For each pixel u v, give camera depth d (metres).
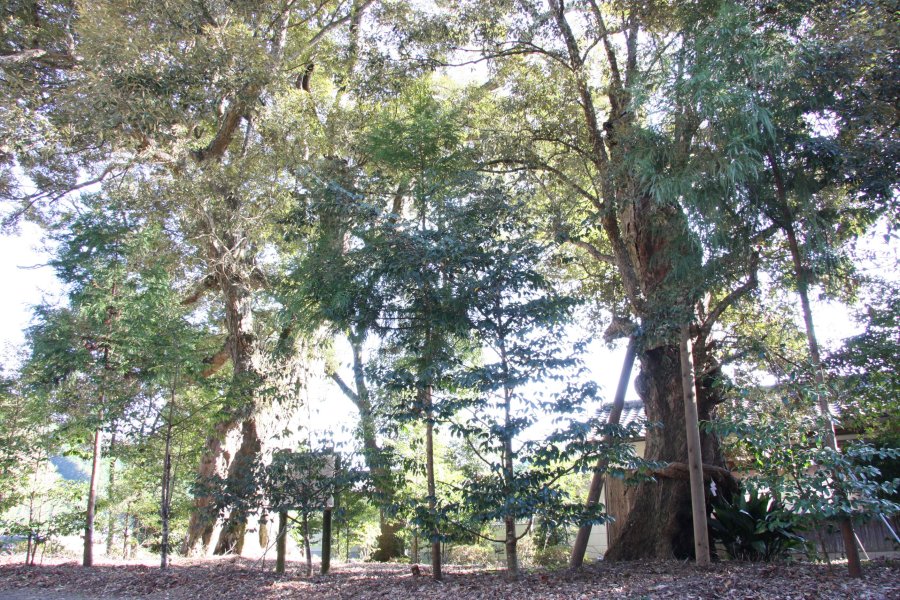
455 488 7.62
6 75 13.27
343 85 15.27
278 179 13.55
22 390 10.95
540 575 8.51
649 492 10.81
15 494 12.42
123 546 17.58
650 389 11.34
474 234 7.95
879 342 9.84
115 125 12.52
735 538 9.81
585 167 12.90
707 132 8.55
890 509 6.36
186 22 12.83
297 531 12.95
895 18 9.29
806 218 8.78
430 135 10.59
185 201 12.84
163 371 10.17
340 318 8.34
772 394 8.33
